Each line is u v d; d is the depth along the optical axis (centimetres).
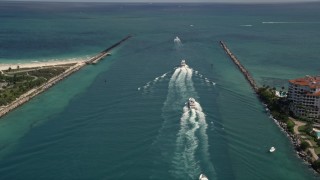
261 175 17500
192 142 19962
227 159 18550
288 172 17875
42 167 17962
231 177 17112
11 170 17788
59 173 17438
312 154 19162
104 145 19862
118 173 17362
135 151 19200
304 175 17662
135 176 17112
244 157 18925
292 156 19312
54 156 18925
